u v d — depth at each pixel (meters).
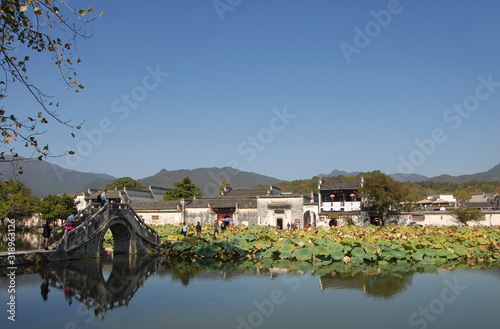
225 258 27.67
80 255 25.28
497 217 53.69
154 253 30.55
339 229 43.38
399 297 15.10
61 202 68.75
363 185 55.88
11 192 67.06
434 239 28.88
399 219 55.28
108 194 73.06
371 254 23.89
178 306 14.06
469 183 136.25
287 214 60.75
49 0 8.88
